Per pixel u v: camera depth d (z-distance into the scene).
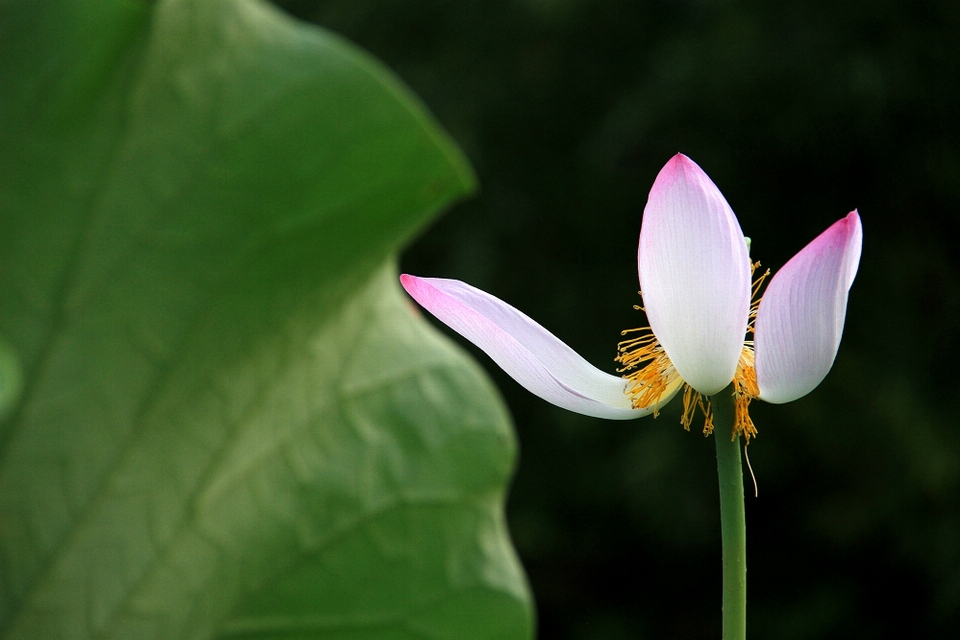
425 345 1.40
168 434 1.33
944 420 5.25
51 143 1.31
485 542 1.38
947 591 5.16
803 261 1.30
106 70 1.32
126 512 1.32
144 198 1.33
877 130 5.54
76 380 1.31
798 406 5.38
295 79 1.35
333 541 1.36
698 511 5.47
